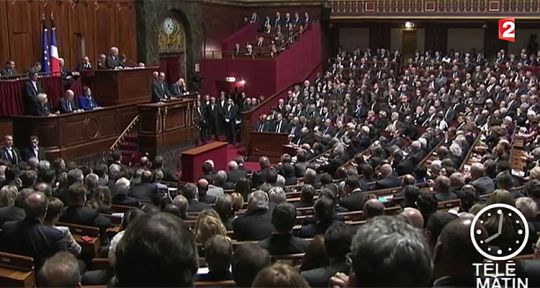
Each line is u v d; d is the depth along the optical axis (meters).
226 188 10.76
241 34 28.52
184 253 2.00
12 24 17.31
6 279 5.00
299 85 27.20
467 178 9.98
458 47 29.81
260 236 6.15
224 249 4.05
